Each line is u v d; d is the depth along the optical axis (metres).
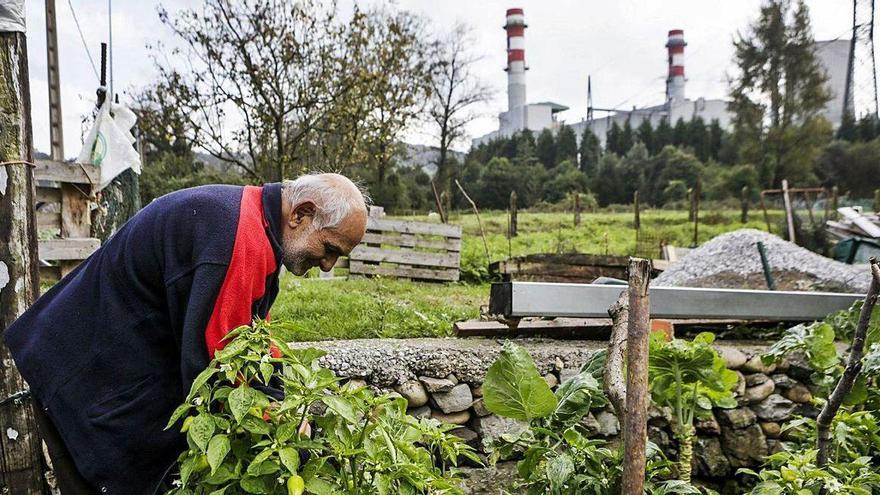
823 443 2.50
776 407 3.77
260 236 1.93
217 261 1.86
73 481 2.09
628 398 1.83
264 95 13.27
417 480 1.76
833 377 3.07
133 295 1.99
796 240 14.38
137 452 1.99
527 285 3.60
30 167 2.68
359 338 4.39
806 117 33.34
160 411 2.01
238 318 1.88
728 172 35.09
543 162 47.03
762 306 3.86
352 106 13.80
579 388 2.56
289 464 1.50
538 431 2.46
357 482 1.73
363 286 7.49
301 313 5.14
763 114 34.22
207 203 1.95
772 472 2.42
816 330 3.13
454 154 37.28
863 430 2.78
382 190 25.95
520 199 36.53
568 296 3.62
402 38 16.03
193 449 1.60
